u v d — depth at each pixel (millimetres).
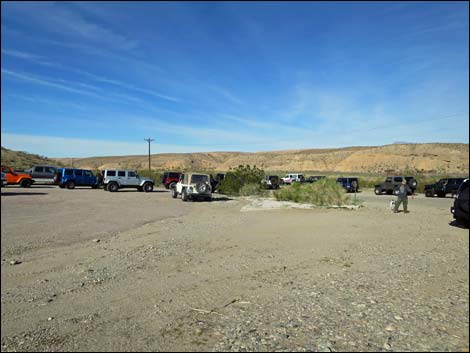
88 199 23453
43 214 15391
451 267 6973
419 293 5379
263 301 5141
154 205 20438
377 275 6441
